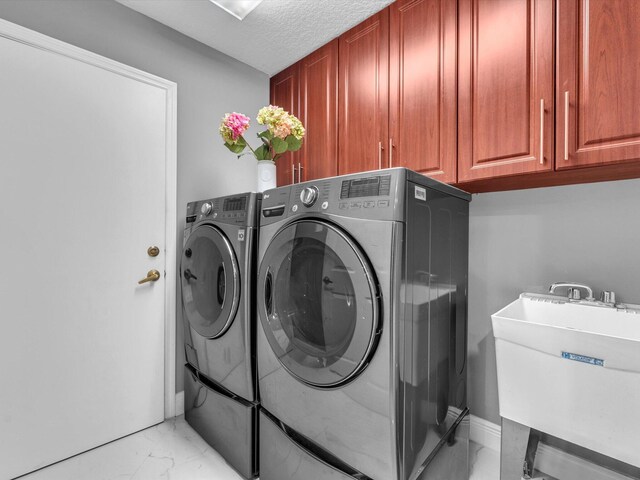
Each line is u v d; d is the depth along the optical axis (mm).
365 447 1017
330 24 1828
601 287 1342
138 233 1771
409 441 1025
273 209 1327
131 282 1746
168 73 1911
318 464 1136
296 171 2156
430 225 1159
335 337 1081
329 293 1101
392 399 953
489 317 1654
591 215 1367
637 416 864
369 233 999
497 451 1613
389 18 1641
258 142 2389
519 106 1196
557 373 988
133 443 1663
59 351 1515
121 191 1707
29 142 1429
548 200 1476
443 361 1277
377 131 1676
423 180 1105
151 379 1823
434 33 1451
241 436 1424
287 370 1237
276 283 1280
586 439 956
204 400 1673
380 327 971
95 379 1623
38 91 1452
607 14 1018
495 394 1641
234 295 1436
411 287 1030
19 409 1413
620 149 992
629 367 863
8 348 1385
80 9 1593
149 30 1834
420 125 1493
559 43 1109
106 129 1654
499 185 1454
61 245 1518
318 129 2025
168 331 1891
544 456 1165
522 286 1550
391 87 1617
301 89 2174
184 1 1704
